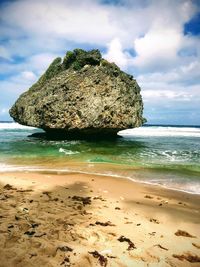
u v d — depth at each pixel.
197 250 4.43
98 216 5.77
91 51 24.89
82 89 21.75
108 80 22.28
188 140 26.67
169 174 11.24
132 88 24.33
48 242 4.31
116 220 5.60
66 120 21.53
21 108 25.02
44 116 22.16
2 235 4.44
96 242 4.48
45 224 5.05
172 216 6.05
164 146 21.03
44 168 12.29
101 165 13.24
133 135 34.09
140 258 4.06
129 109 23.22
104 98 21.83
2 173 10.92
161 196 7.95
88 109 21.41
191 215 6.18
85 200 7.07
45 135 27.22
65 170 11.91
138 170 12.07
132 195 7.93
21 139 23.75
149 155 16.64
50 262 3.74
